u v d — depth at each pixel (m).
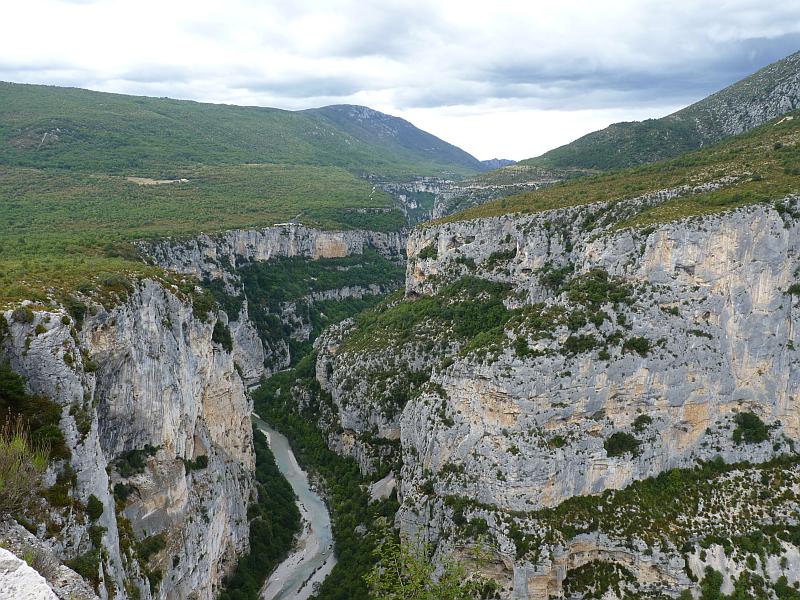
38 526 27.39
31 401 31.09
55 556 25.84
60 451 30.80
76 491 31.06
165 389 51.09
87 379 34.53
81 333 41.41
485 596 52.50
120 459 46.84
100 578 30.09
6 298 35.06
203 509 55.22
